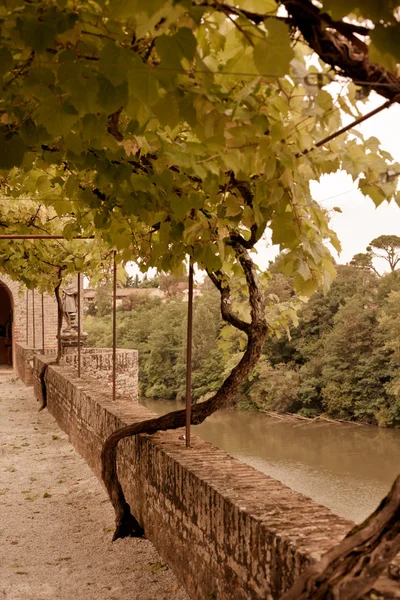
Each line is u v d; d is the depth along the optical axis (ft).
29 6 8.19
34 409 49.21
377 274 225.15
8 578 16.79
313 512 11.27
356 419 212.43
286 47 6.79
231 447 173.17
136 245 17.42
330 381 214.69
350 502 127.24
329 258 12.83
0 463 30.76
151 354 266.57
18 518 22.21
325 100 8.91
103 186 15.25
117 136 12.33
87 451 30.07
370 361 207.00
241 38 7.42
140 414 23.48
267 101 9.72
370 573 7.37
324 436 187.32
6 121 11.24
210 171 11.55
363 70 7.35
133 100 8.80
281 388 216.33
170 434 18.63
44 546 19.29
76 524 21.40
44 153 13.99
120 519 19.29
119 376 67.82
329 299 224.53
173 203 13.50
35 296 81.10
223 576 12.40
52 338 81.56
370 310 213.25
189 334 17.12
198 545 13.91
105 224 16.46
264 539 10.53
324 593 7.34
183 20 7.20
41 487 26.35
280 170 11.34
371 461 157.99
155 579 15.89
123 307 339.98
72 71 8.70
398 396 197.16
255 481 13.43
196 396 236.02
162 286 305.32
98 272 35.78
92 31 8.53
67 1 8.27
